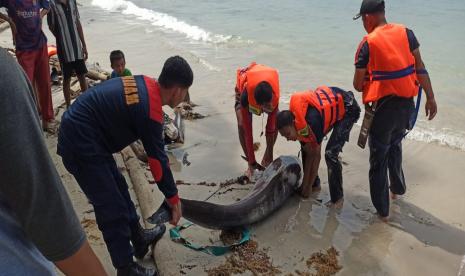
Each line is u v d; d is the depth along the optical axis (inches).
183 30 479.8
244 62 366.6
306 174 182.5
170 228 167.0
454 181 195.8
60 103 279.1
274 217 178.1
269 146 199.3
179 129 240.1
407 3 502.0
